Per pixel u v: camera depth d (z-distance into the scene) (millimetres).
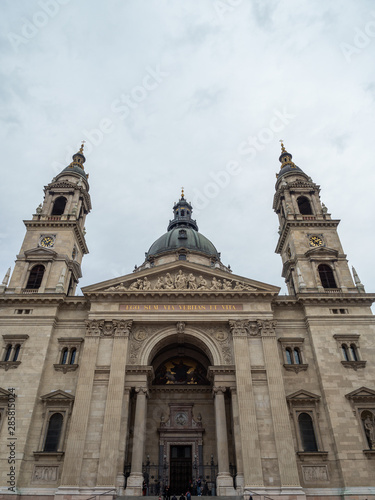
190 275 46906
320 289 47719
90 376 39844
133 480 35688
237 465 36312
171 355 49375
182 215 88750
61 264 49500
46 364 41656
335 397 39469
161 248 75125
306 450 37500
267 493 34062
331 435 37781
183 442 43531
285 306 46250
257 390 39625
